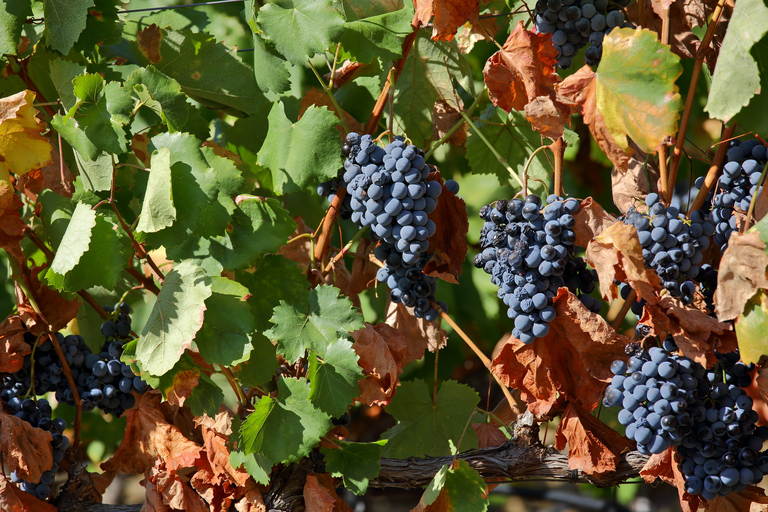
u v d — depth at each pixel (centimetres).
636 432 179
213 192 183
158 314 184
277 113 191
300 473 192
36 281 194
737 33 177
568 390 185
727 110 177
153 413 193
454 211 187
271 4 191
